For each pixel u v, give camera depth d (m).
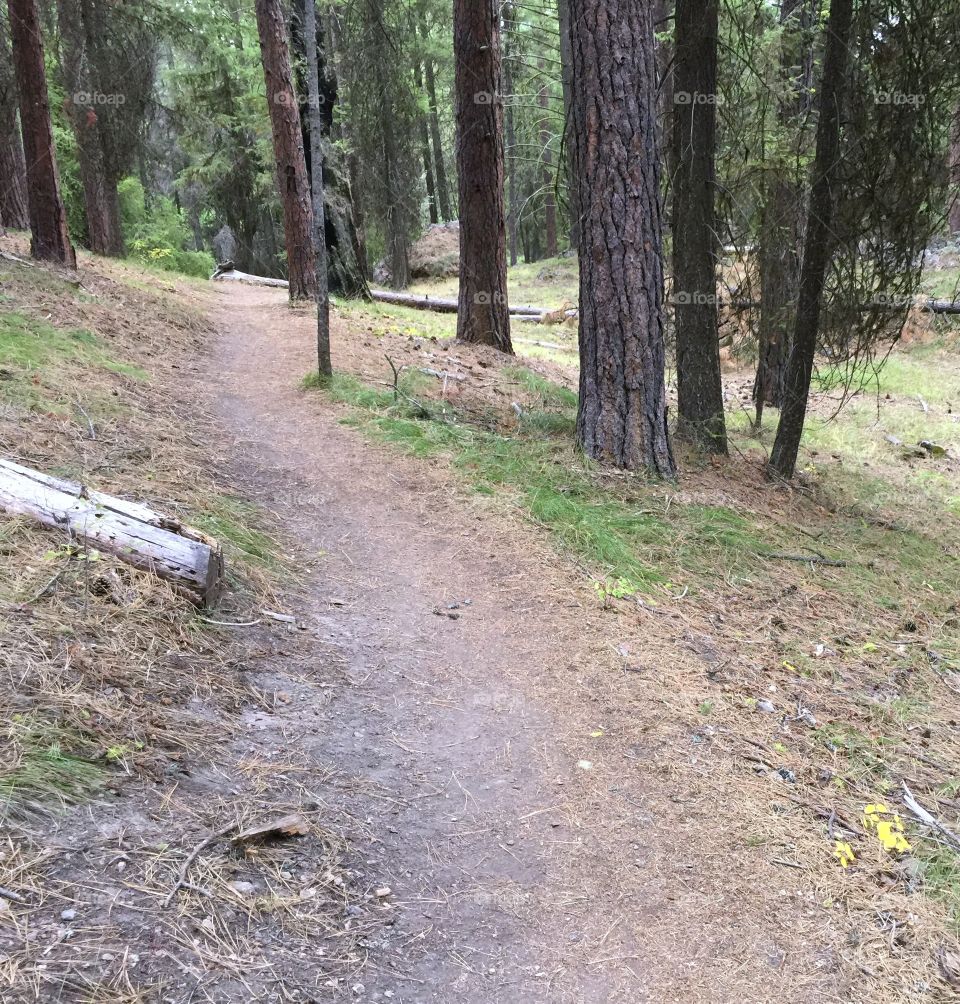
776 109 8.45
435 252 30.78
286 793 2.68
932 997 2.25
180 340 9.76
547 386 10.28
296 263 14.39
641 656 4.17
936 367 16.34
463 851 2.66
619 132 6.20
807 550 6.32
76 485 3.72
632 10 6.07
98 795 2.30
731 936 2.42
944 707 4.23
